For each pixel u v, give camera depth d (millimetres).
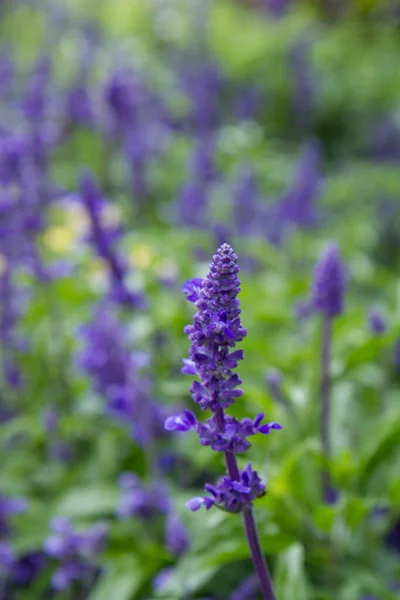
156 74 2574
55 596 825
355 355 854
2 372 1013
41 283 998
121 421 903
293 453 748
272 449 813
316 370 887
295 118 2637
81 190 851
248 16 3674
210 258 1254
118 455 930
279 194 1893
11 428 921
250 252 1310
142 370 926
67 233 1233
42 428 922
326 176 2186
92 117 1984
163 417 851
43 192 1036
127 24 3117
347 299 1240
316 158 1561
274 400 822
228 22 3426
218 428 528
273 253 1384
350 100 2670
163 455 901
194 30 3016
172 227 1601
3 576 806
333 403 880
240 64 2760
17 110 2023
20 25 3062
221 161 2029
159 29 3031
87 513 829
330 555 779
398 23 3635
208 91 2336
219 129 2322
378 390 975
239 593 769
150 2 3277
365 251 1635
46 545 758
